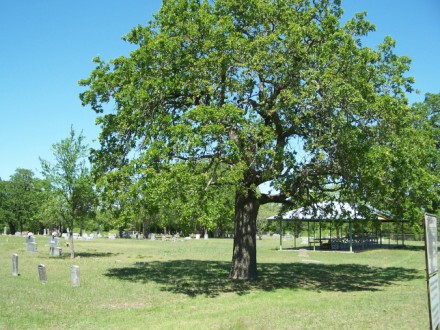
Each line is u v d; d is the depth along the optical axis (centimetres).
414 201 2012
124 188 1673
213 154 1574
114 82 1852
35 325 1070
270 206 7762
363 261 3145
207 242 6150
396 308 1242
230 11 1886
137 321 1116
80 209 3170
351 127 1584
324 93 1599
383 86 1762
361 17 1795
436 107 4597
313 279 2045
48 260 2820
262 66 1683
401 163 1683
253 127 1567
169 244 5475
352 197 1925
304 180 1844
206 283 1848
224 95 1741
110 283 1795
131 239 7150
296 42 1667
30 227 10062
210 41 1705
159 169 1561
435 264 845
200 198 1516
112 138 1934
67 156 3123
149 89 1728
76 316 1179
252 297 1495
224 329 993
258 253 4012
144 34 1894
